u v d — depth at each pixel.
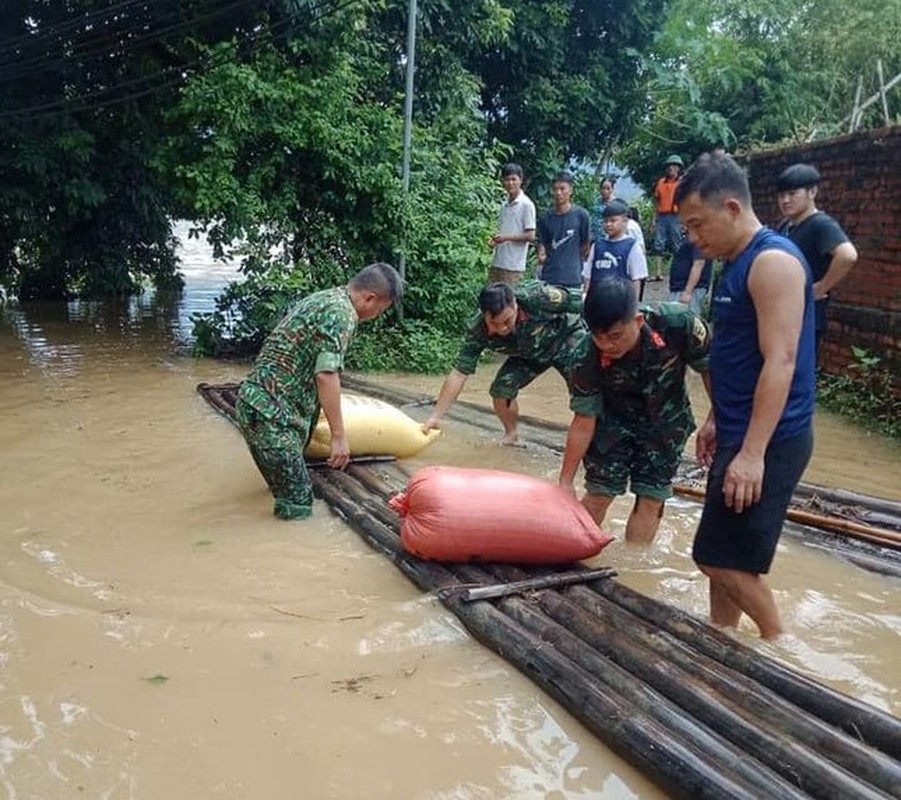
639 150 15.42
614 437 3.65
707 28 14.31
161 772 2.16
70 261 13.84
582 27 13.65
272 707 2.47
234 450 5.25
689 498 4.47
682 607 3.24
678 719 2.29
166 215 14.41
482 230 9.04
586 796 2.12
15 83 11.56
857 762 2.07
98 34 10.70
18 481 4.57
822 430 6.06
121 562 3.52
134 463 4.95
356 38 8.96
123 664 2.69
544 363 5.03
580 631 2.86
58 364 8.23
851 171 6.96
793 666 2.74
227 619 3.01
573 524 3.37
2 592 3.18
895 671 2.76
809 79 13.70
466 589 3.15
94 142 11.98
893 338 6.34
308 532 3.92
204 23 9.30
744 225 2.55
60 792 2.08
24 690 2.52
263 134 8.29
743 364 2.58
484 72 13.15
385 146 8.69
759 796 1.96
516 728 2.40
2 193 11.91
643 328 3.29
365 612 3.09
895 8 12.72
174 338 10.03
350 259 8.84
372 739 2.32
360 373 8.14
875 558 3.69
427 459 5.15
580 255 7.85
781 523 2.65
